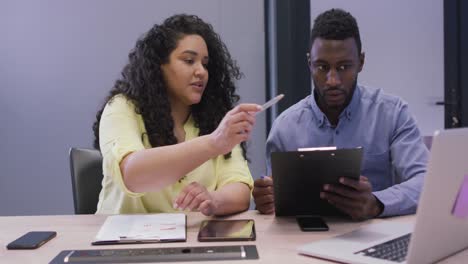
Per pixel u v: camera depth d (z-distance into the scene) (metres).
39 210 2.40
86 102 2.39
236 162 1.51
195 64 1.43
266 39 2.51
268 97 2.50
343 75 1.42
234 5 2.46
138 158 1.15
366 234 0.99
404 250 0.86
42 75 2.36
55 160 2.39
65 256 0.88
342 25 1.39
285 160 1.08
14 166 2.38
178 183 1.40
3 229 1.12
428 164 0.70
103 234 1.02
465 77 2.76
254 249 0.91
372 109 1.60
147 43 1.44
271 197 1.27
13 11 2.32
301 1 2.37
